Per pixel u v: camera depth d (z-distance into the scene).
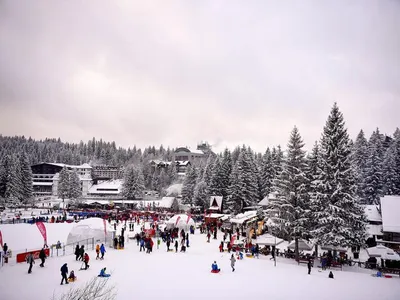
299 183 42.28
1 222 57.62
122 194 113.56
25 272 25.58
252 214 60.53
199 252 37.97
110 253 35.16
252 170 81.31
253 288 23.80
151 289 22.44
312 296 22.36
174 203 100.19
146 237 40.06
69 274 25.14
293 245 38.53
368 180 67.44
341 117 41.41
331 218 37.34
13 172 86.75
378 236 48.81
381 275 30.34
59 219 63.03
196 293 22.03
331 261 34.88
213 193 86.25
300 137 43.41
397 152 65.94
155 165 197.75
